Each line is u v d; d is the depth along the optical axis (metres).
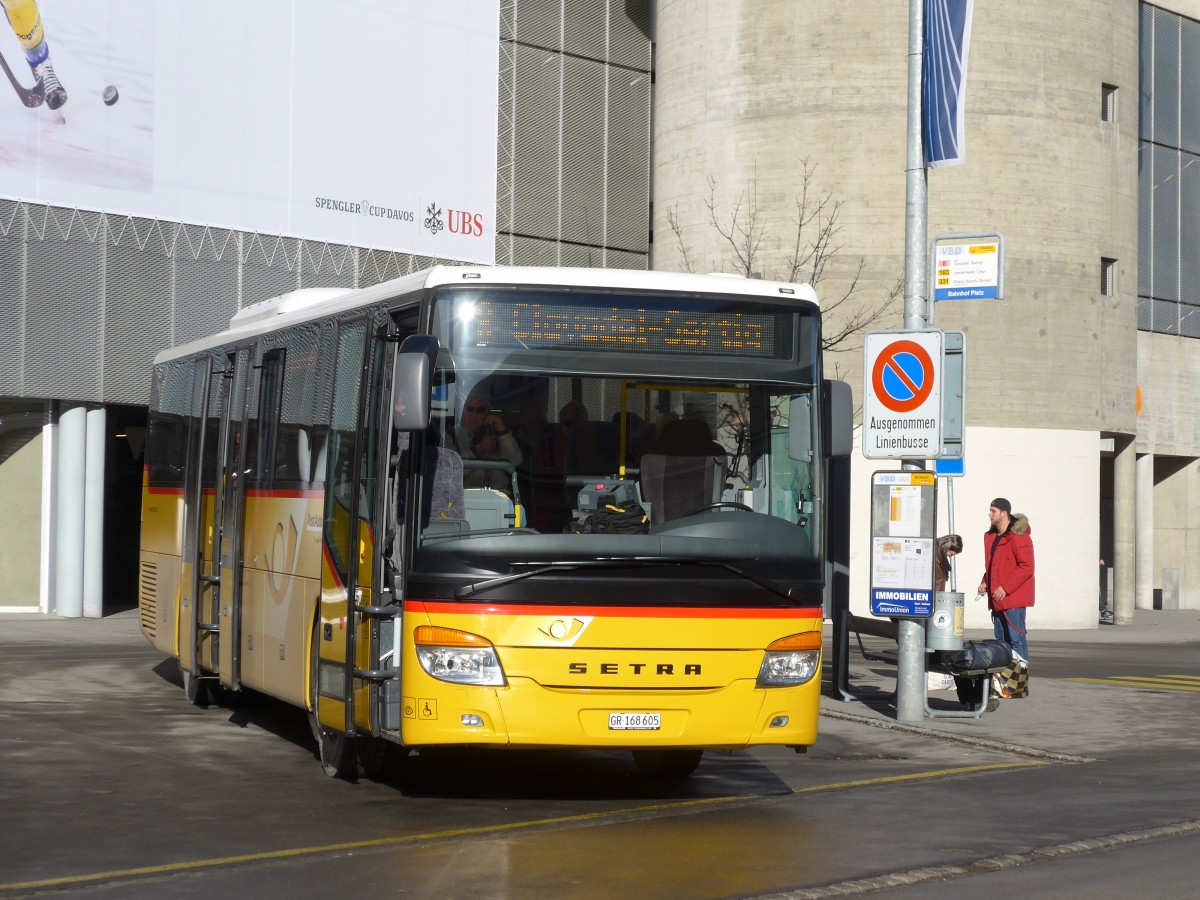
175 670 18.72
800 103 32.25
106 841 8.75
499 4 32.59
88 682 17.27
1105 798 10.70
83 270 26.91
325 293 13.40
